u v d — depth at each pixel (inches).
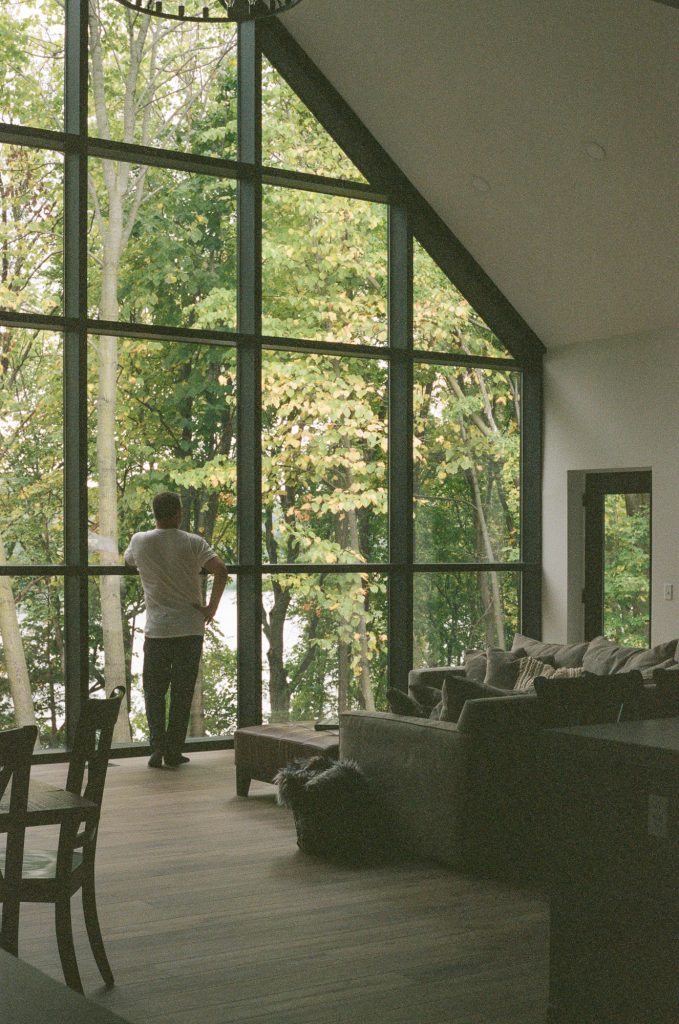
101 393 293.7
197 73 309.0
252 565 309.6
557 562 364.8
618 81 266.7
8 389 279.9
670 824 105.3
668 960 105.7
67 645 283.7
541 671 264.1
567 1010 117.1
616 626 355.3
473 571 358.6
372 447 339.9
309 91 325.7
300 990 133.5
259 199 311.0
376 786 207.5
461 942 151.6
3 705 276.7
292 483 325.1
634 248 311.6
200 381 307.7
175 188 305.6
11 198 281.0
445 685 199.3
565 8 256.4
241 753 246.8
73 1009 40.3
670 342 328.2
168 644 278.8
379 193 336.5
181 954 146.0
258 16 134.4
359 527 336.5
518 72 279.3
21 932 155.4
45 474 283.9
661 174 284.8
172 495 278.8
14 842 114.4
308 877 184.1
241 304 312.2
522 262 341.4
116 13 299.0
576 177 299.9
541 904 170.1
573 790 116.5
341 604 332.2
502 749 190.5
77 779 133.4
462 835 187.5
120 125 299.1
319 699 327.6
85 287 282.7
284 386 324.5
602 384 349.1
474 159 314.7
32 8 283.9
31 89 283.7
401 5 283.1
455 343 357.7
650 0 242.5
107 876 183.6
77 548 281.3
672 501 328.2
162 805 237.9
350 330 336.5
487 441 365.4
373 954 146.5
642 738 111.9
